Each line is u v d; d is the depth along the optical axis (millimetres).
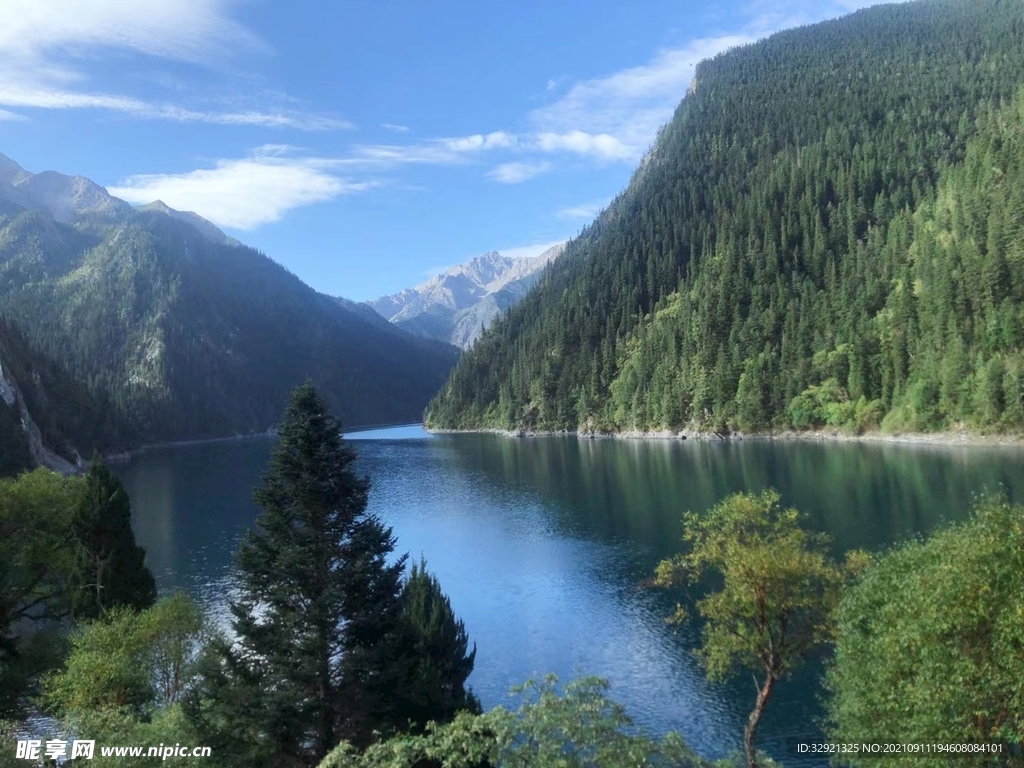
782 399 169500
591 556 68250
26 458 128250
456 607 55594
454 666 34594
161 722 23719
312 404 27922
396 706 27297
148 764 21156
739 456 133875
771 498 33500
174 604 36031
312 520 27328
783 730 35188
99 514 39719
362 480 28344
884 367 151750
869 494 82438
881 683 21672
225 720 25281
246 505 105875
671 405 190625
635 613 52250
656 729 35719
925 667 19547
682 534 74000
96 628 32719
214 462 178375
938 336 143500
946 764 18688
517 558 69438
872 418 149000
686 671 42312
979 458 105938
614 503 93875
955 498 76750
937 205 193500
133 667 31484
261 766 24797
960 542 21391
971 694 18578
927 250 167750
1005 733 18141
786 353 175250
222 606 57219
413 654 29781
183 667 34500
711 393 183125
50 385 182875
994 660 18531
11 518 42844
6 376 142125
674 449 157250
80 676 29938
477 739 17250
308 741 27203
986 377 123312
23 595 43875
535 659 45094
